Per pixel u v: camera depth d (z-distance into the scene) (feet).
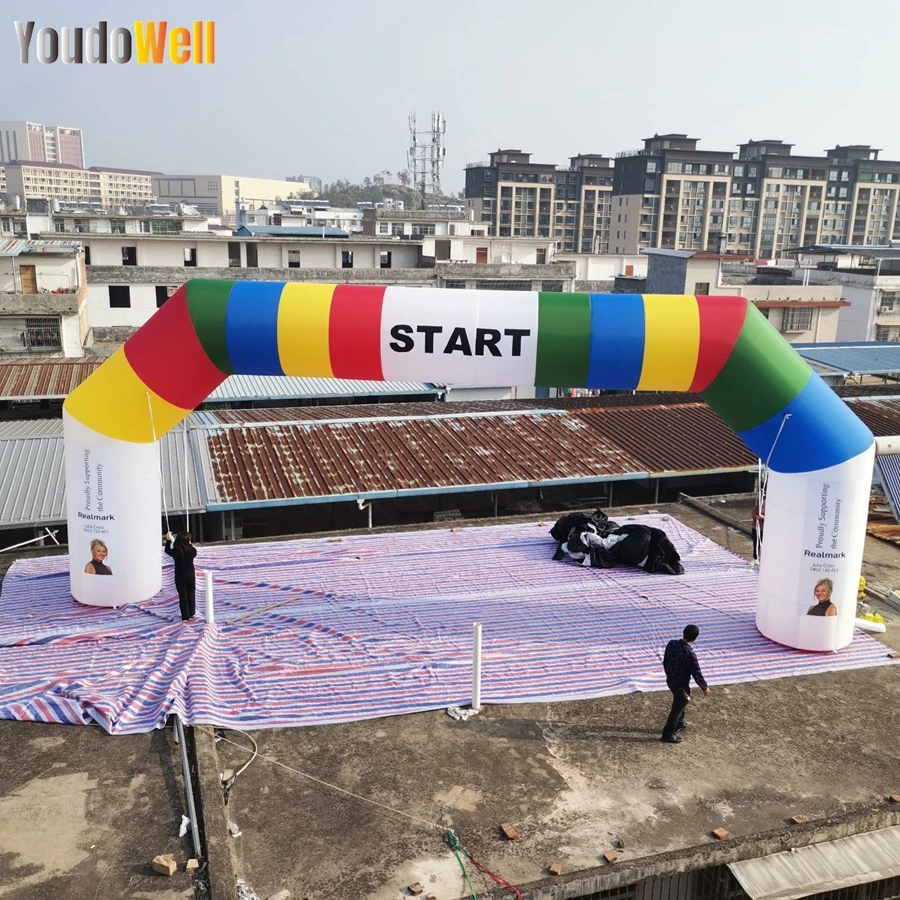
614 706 32.78
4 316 115.55
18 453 58.13
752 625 39.42
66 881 23.63
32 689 32.68
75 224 192.65
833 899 27.61
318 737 30.50
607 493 72.38
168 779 28.14
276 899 23.00
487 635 37.88
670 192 342.03
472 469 61.05
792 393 35.50
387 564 46.06
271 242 159.12
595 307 36.06
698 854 24.93
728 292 154.92
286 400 94.17
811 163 358.43
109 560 39.24
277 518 69.51
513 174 370.32
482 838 25.52
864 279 161.99
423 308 36.11
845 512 35.35
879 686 34.78
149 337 37.09
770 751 30.22
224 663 35.06
